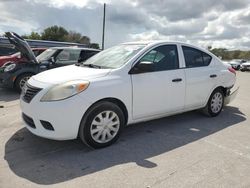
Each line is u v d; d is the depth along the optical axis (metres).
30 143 4.35
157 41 5.02
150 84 4.60
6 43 12.66
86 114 3.95
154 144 4.42
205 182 3.27
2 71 8.80
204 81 5.55
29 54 8.63
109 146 4.28
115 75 4.26
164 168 3.60
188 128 5.26
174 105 5.07
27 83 4.32
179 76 5.05
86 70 4.38
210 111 5.96
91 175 3.39
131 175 3.40
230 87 6.26
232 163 3.78
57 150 4.11
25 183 3.18
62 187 3.11
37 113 3.86
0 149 4.11
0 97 8.28
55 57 9.33
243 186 3.20
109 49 5.37
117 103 4.33
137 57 4.56
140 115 4.59
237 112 6.65
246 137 4.85
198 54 5.61
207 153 4.11
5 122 5.47
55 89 3.82
